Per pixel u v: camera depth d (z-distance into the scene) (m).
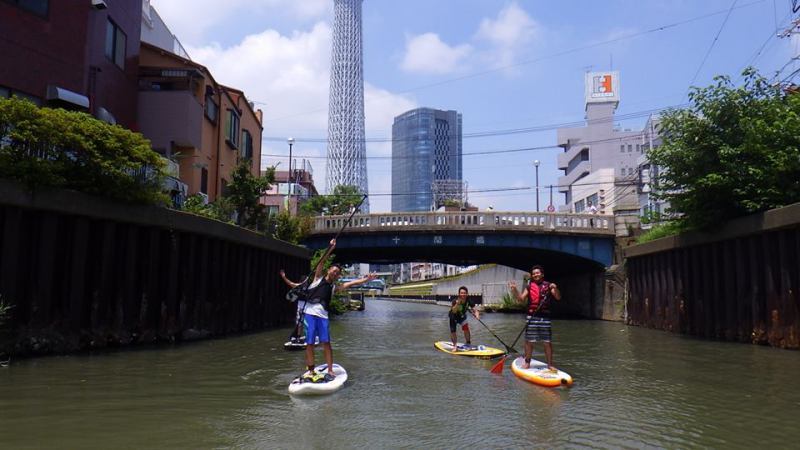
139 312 13.47
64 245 11.53
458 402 8.06
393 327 24.42
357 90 159.62
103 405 7.29
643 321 24.44
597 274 32.56
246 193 21.38
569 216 31.75
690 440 6.22
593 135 70.12
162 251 14.30
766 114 16.31
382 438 6.18
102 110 17.11
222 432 6.26
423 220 31.95
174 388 8.55
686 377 10.41
